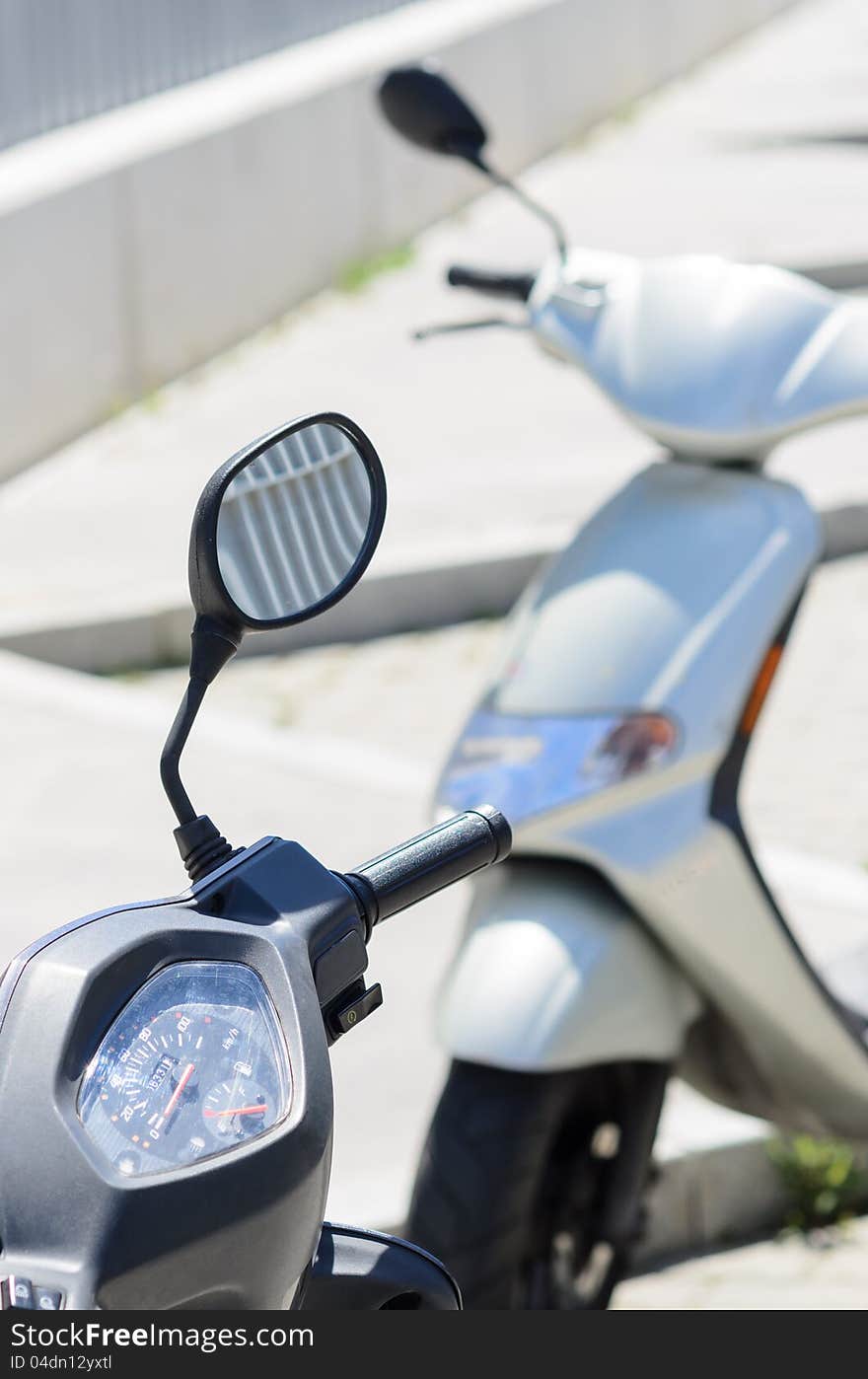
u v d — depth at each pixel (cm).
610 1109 232
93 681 521
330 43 1021
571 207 1090
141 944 98
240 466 111
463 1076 214
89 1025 94
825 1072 248
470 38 1097
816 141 1259
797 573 234
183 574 597
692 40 1545
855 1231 306
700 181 1147
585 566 239
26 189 723
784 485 240
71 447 748
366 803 438
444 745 506
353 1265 123
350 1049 330
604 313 247
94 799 436
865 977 291
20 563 610
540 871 228
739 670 228
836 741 506
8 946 358
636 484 246
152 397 797
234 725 490
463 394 796
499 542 612
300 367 838
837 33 1758
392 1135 302
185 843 109
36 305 725
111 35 849
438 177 1049
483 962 217
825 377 232
